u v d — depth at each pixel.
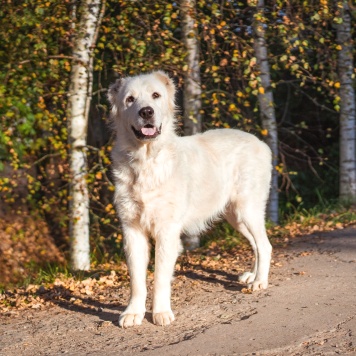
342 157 14.32
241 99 10.69
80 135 10.48
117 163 6.43
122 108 6.40
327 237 10.34
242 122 10.97
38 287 8.34
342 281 7.33
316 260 8.59
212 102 10.70
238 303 6.71
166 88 6.56
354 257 8.62
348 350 5.23
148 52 10.16
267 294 6.98
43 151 13.61
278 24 10.20
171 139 6.46
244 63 9.71
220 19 10.14
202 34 10.39
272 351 5.33
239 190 7.41
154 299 6.29
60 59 10.76
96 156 11.59
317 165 18.30
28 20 9.96
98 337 5.98
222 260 9.14
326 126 18.59
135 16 10.09
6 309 7.36
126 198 6.38
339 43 13.69
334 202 14.38
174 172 6.33
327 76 13.34
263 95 12.70
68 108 10.48
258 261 7.38
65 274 9.33
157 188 6.27
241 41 9.91
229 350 5.39
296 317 6.12
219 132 7.55
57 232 14.31
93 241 12.48
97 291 7.88
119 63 10.28
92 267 10.59
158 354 5.40
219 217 7.61
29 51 10.45
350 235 10.30
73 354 5.59
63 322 6.54
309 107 18.41
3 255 13.15
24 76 10.68
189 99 10.95
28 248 13.58
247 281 7.60
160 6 10.09
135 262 6.36
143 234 6.48
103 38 10.42
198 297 7.06
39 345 5.91
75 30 10.09
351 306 6.34
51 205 13.52
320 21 11.08
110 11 10.75
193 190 6.82
